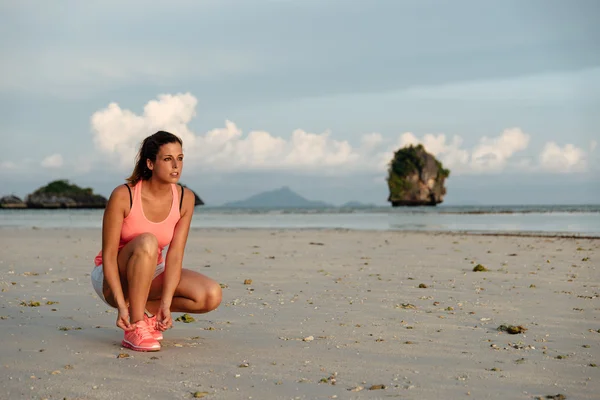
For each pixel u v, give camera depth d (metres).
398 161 171.25
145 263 3.67
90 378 3.07
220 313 5.06
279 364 3.37
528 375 3.15
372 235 16.95
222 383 2.99
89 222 31.55
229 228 22.61
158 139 3.68
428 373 3.19
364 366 3.33
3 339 3.94
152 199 3.78
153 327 3.79
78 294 6.05
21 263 9.25
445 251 11.41
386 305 5.44
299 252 11.43
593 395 2.82
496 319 4.77
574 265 8.80
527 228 20.31
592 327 4.46
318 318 4.82
